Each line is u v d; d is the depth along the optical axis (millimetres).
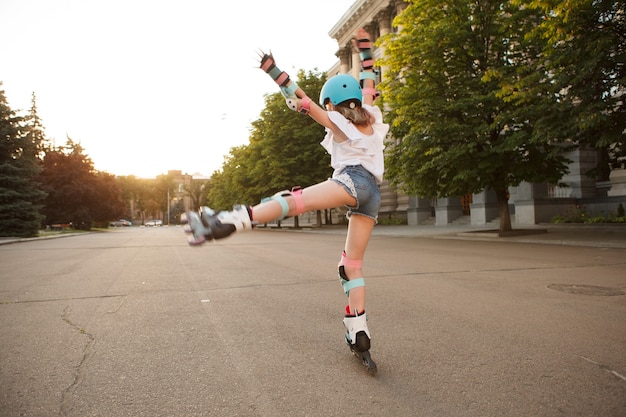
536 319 4258
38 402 2480
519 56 15562
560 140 12719
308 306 5016
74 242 21406
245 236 23031
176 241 21516
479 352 3271
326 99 2928
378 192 2879
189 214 2320
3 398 2535
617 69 11391
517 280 6695
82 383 2760
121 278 7555
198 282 6965
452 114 15625
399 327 4016
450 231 21062
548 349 3324
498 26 15602
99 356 3293
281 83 2568
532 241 13875
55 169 45906
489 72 13570
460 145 14922
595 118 11039
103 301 5453
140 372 2951
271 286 6461
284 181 30969
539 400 2436
